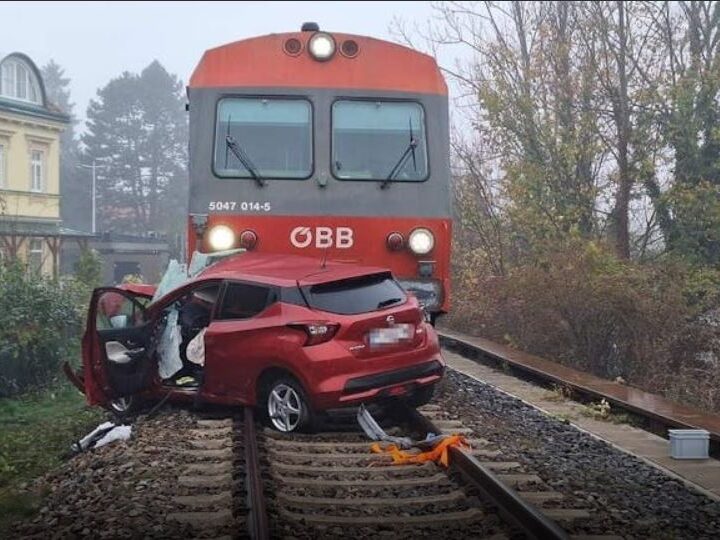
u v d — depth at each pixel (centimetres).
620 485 743
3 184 3247
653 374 1578
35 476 853
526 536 591
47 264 3381
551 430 975
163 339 995
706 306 1783
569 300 1684
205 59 1080
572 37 2283
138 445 852
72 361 1645
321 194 1061
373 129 1080
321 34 1077
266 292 908
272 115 1070
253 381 907
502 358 1503
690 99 2011
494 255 2358
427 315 1066
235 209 1052
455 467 766
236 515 633
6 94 3325
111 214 7575
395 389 881
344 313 870
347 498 693
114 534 602
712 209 1956
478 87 2309
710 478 779
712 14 2136
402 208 1070
